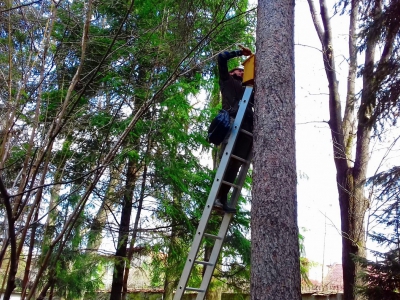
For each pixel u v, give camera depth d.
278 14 4.26
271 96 3.96
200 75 7.95
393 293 4.52
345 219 6.74
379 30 5.71
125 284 8.69
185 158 8.49
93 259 7.63
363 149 6.90
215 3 5.33
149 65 5.66
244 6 7.41
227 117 4.39
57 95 4.39
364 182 5.85
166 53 5.44
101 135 5.48
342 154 7.13
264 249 3.53
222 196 4.42
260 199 3.70
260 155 3.84
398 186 5.22
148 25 6.19
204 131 8.35
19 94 2.90
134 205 8.27
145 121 6.93
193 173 8.26
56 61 3.66
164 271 8.25
